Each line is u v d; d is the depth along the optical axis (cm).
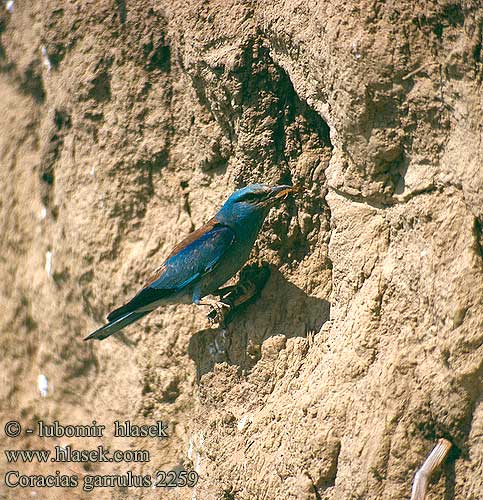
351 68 1051
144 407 1427
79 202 1483
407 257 1044
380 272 1070
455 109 986
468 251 966
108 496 1441
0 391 1634
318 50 1104
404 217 1049
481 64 954
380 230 1086
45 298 1584
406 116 1034
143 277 1420
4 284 1645
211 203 1362
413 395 1000
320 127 1223
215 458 1241
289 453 1101
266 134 1244
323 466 1055
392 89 1034
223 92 1272
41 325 1593
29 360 1627
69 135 1512
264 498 1137
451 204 990
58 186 1523
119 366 1468
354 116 1065
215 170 1360
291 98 1238
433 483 979
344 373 1063
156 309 1410
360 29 1043
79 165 1489
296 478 1085
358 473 1016
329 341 1129
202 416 1308
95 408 1521
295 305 1228
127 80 1431
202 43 1284
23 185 1653
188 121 1387
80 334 1533
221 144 1331
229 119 1295
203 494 1241
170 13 1375
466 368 959
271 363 1226
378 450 1004
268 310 1248
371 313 1062
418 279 1020
